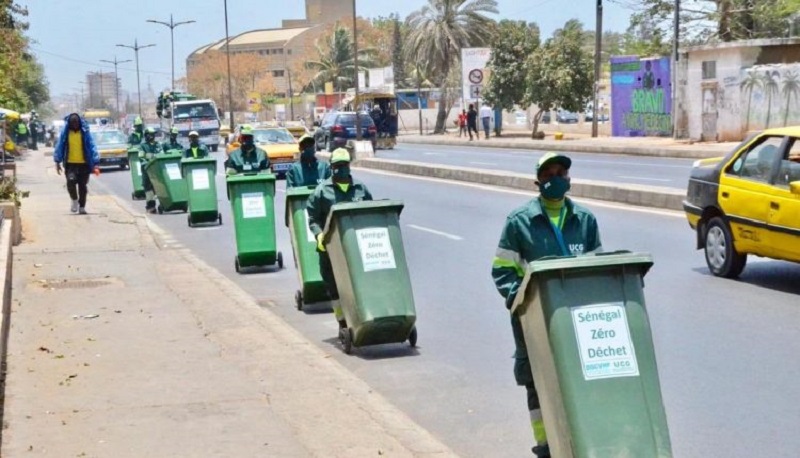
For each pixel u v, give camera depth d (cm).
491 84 6669
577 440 506
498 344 984
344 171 966
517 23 6694
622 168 3175
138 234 1838
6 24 4119
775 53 4016
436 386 843
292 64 18662
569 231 586
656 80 4853
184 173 2128
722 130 4125
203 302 1170
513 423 736
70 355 901
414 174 3338
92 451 634
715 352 910
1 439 659
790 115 3775
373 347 993
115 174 4344
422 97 10706
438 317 1121
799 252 1131
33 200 2630
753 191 1201
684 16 5250
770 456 648
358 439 665
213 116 5934
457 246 1662
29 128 7481
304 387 795
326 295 1165
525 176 2620
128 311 1110
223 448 643
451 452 654
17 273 1374
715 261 1281
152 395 768
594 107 5266
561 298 515
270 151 3362
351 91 8231
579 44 5988
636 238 1620
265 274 1464
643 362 515
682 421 725
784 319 1028
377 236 936
